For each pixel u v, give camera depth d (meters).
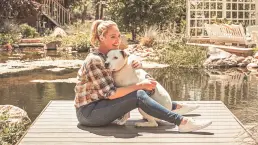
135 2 19.41
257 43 14.15
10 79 10.21
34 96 8.14
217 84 9.58
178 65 12.80
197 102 5.75
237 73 11.34
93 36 4.48
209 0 17.84
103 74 4.27
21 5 22.56
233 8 18.31
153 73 11.34
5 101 7.70
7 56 15.38
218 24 16.39
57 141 4.05
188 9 17.77
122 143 3.97
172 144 3.94
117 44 4.45
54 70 11.75
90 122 4.43
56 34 20.69
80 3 29.42
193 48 13.91
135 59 4.44
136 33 20.02
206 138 4.12
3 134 5.06
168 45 14.98
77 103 4.45
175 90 8.86
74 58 14.87
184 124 4.27
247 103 7.55
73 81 9.86
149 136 4.18
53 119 4.86
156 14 19.30
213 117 4.94
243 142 3.91
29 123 6.07
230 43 15.51
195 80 10.16
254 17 18.38
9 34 19.61
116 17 19.95
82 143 3.99
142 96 4.21
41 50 18.08
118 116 4.34
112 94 4.23
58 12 25.00
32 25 23.50
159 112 4.23
